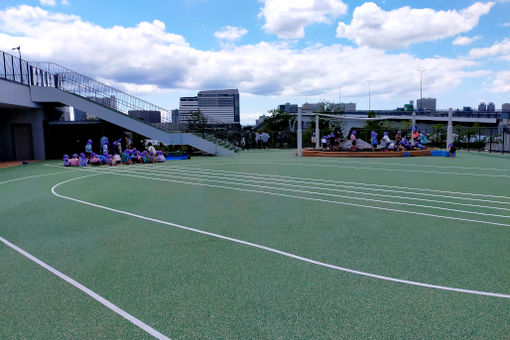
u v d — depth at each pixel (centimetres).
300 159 2434
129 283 431
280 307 367
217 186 1234
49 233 654
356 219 734
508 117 5288
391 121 4609
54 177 1536
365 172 1611
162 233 645
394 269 463
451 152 2483
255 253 531
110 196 1046
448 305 367
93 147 2878
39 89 2370
